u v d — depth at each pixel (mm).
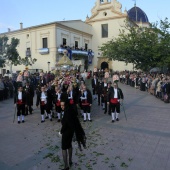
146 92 19797
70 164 4957
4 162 5277
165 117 9758
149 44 25094
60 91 9328
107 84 11320
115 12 39625
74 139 5062
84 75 18391
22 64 34656
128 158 5344
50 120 9414
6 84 16422
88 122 8984
